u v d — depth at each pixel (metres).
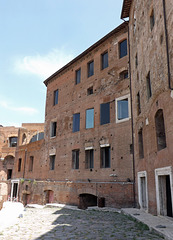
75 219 12.83
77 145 24.17
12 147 45.16
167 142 10.30
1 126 52.25
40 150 31.41
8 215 13.91
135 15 18.45
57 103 30.02
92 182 21.03
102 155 21.22
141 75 15.86
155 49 12.53
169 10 10.35
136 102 17.41
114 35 22.98
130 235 8.31
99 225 10.66
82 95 25.41
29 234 8.66
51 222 11.73
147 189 13.61
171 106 9.91
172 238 7.01
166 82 10.59
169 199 11.66
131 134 18.80
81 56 26.67
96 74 24.09
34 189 30.22
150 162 13.05
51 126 29.89
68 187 23.84
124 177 18.44
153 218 11.10
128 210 15.00
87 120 23.86
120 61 21.64
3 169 45.34
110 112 21.31
